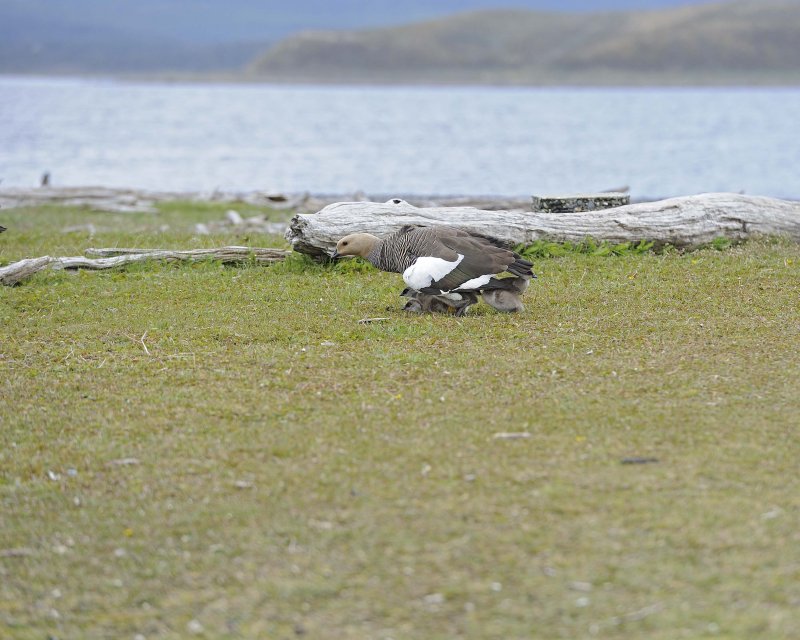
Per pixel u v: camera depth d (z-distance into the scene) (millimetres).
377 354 12305
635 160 67750
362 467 9172
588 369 11625
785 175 56750
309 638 6824
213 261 17906
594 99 194125
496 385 11148
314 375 11680
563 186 51938
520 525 8039
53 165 61531
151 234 22781
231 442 9875
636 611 6918
